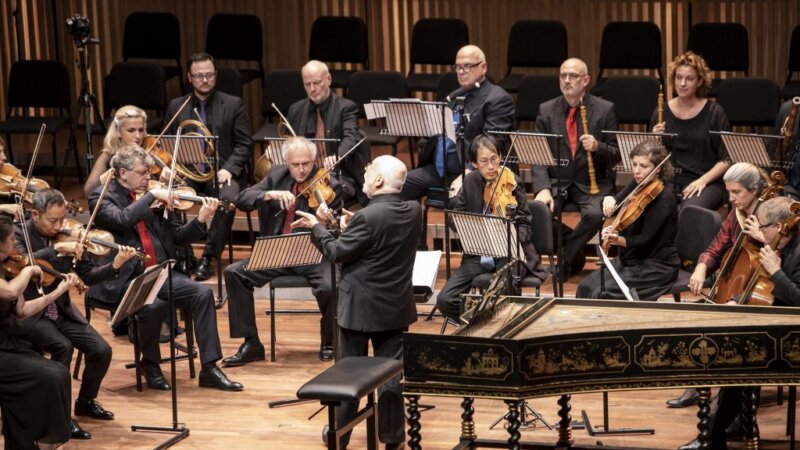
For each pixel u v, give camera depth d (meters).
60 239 13.19
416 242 12.05
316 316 16.52
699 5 22.69
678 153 16.83
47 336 12.64
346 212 13.60
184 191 15.03
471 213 13.38
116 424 12.93
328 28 22.36
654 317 10.40
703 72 16.53
